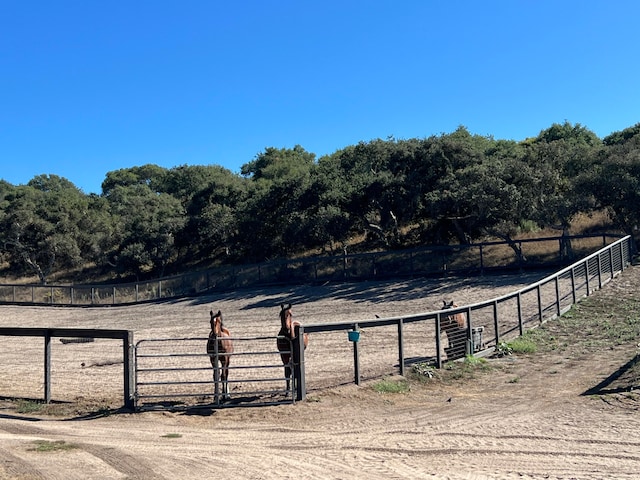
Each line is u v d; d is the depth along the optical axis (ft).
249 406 38.65
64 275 183.32
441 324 51.80
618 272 88.38
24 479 22.68
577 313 70.23
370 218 132.05
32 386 48.52
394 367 49.16
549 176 104.68
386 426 33.24
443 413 36.22
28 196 231.50
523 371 49.01
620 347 54.75
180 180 270.87
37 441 29.96
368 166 136.46
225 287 127.13
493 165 108.78
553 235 120.98
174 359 59.16
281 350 40.75
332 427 33.47
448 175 116.16
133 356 39.40
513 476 23.08
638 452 25.96
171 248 168.35
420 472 23.94
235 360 56.90
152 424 35.17
